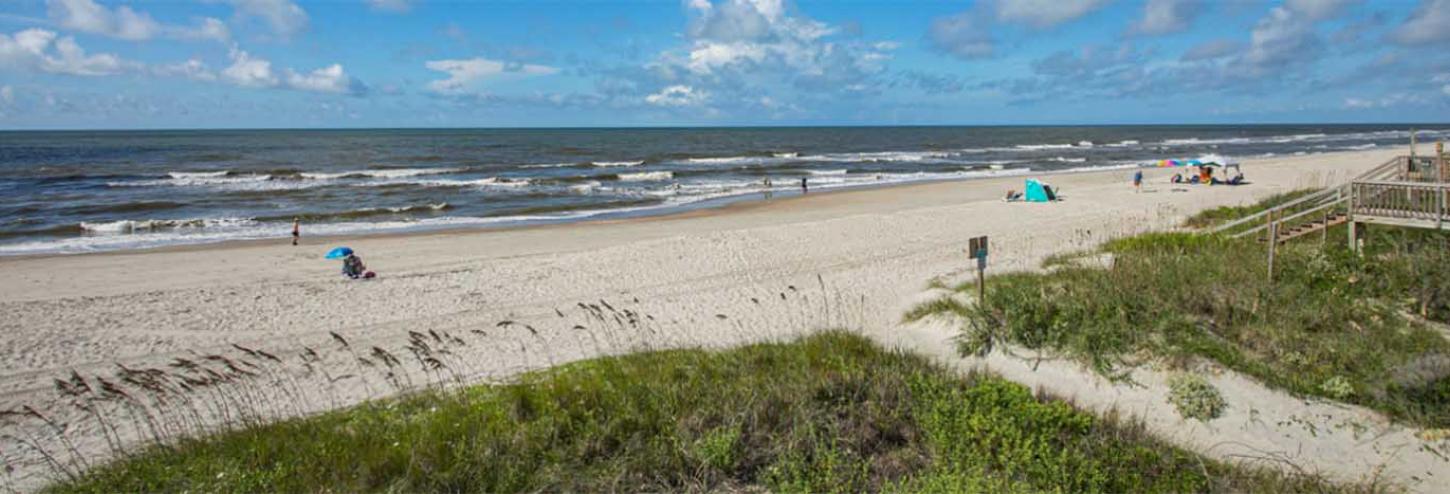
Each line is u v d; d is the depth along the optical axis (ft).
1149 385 27.12
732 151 270.67
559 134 577.43
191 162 203.31
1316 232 46.88
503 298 50.21
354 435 23.58
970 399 24.68
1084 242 62.59
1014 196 101.76
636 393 25.84
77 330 43.19
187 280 58.29
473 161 211.20
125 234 85.20
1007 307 33.40
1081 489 20.20
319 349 39.32
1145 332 29.86
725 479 20.63
